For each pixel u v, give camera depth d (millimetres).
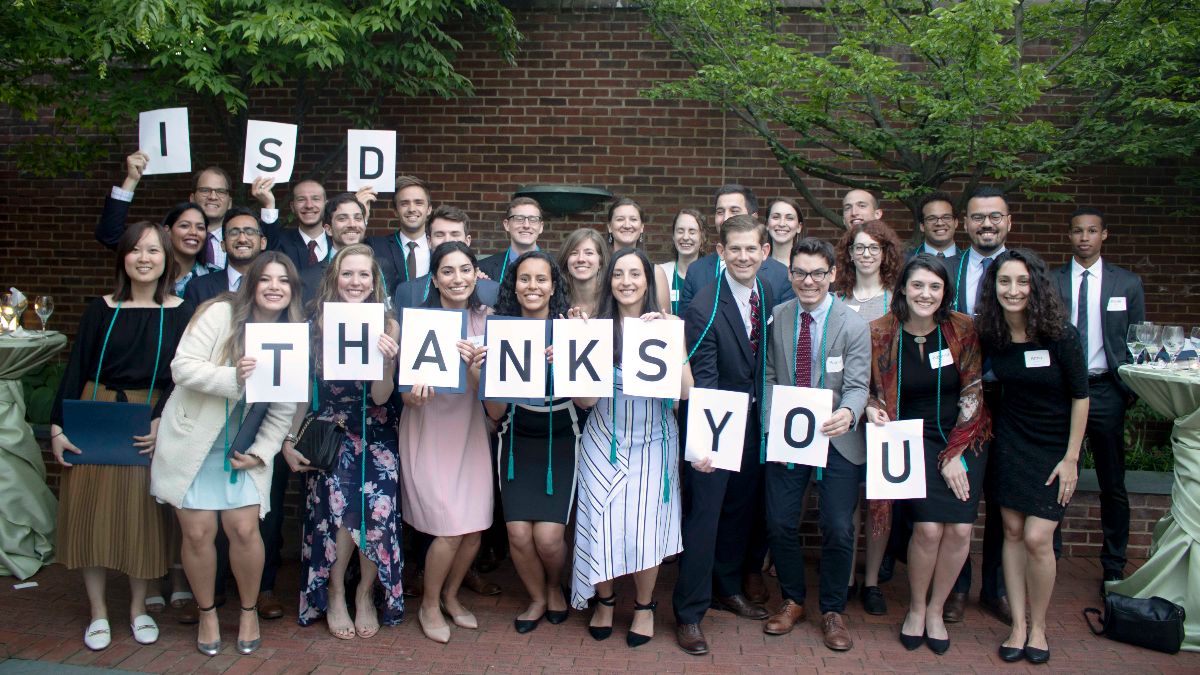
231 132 7098
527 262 4359
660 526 4367
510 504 4480
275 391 4027
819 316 4496
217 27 5438
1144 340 4898
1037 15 6309
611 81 7672
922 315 4309
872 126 6801
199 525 4113
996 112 5984
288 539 5863
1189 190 7254
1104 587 5070
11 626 4547
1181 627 4477
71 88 6285
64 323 8305
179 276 5211
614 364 4391
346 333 4152
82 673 4055
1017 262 4238
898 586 5398
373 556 4430
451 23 7715
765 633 4645
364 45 6336
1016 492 4344
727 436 4297
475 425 4543
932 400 4434
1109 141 5965
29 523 5336
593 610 4938
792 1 7371
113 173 8219
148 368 4453
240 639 4316
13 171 8289
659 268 5547
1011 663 4352
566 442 4570
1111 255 7367
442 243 4809
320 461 4254
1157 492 5641
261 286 4180
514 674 4148
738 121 7582
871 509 4543
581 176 7730
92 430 4262
